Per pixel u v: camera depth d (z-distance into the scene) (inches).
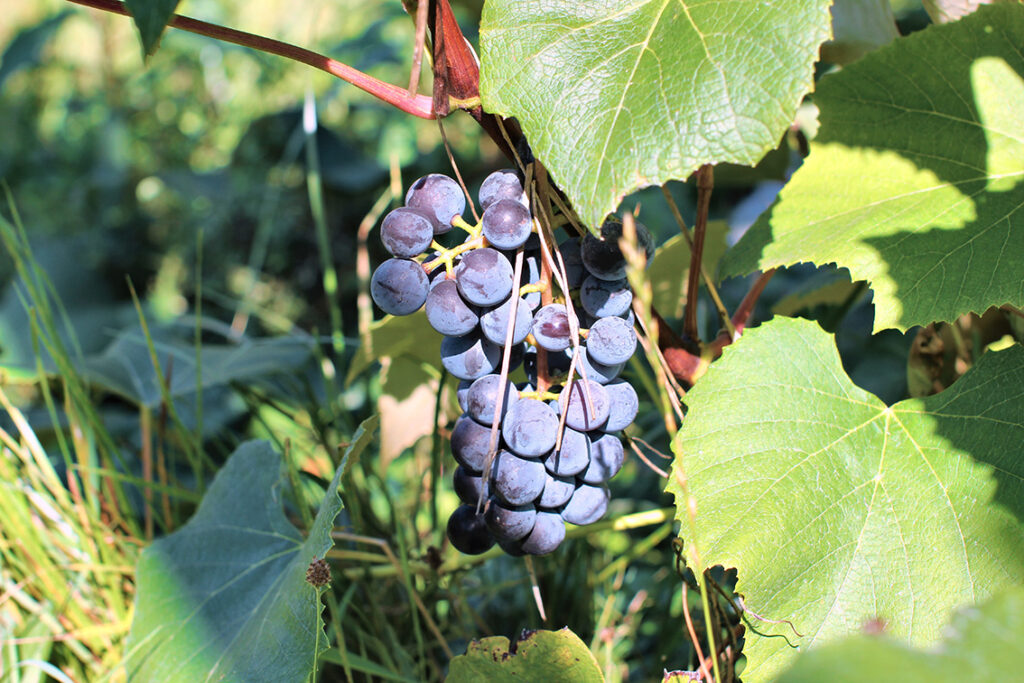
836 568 17.5
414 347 24.5
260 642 18.8
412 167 58.5
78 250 57.6
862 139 20.3
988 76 19.4
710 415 18.4
